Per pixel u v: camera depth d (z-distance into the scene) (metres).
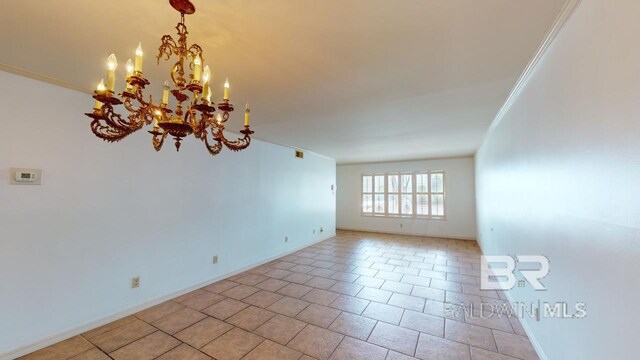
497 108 3.03
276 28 1.55
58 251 2.32
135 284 2.85
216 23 1.49
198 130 1.51
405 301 3.15
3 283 2.05
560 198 1.68
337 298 3.23
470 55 1.88
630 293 1.04
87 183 2.51
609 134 1.16
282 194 5.37
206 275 3.68
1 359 2.02
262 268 4.48
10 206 2.09
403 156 6.98
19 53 1.83
